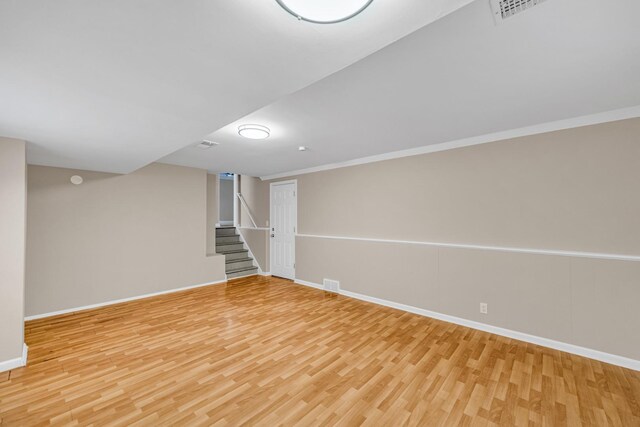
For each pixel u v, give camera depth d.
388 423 1.74
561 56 1.60
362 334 3.06
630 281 2.39
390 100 2.19
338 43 1.18
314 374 2.28
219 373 2.29
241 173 5.87
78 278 3.87
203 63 1.33
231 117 2.03
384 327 3.26
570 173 2.70
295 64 1.35
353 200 4.54
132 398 1.97
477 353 2.63
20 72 1.38
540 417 1.79
